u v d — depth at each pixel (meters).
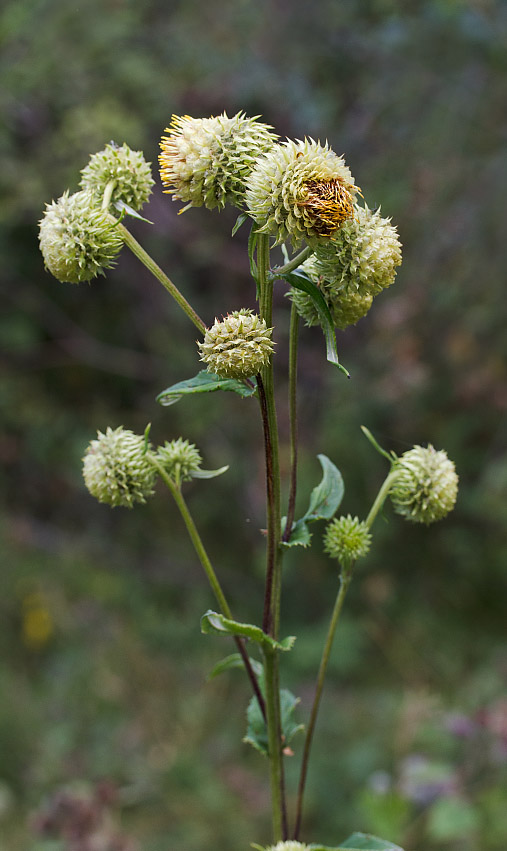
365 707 5.82
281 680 6.21
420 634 6.53
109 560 7.33
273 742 2.03
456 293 6.60
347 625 6.49
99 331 8.09
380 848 1.91
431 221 6.76
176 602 7.10
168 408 7.71
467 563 6.72
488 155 6.70
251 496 7.14
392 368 6.67
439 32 6.79
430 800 3.85
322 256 1.83
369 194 7.01
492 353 6.67
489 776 4.18
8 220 7.40
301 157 1.69
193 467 2.16
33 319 8.02
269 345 1.76
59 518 7.78
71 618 6.77
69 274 1.97
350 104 7.50
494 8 6.61
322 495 2.08
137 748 5.66
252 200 1.71
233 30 8.02
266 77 7.61
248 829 5.10
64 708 5.95
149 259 1.96
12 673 6.32
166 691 6.21
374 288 1.85
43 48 7.38
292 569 6.82
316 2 7.59
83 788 4.33
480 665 6.21
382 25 7.20
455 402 6.76
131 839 4.35
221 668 2.13
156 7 8.05
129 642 6.56
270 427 1.86
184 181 1.81
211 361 1.75
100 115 7.16
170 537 7.49
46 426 7.86
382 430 6.88
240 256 7.48
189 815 5.18
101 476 2.09
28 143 7.34
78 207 1.94
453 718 4.30
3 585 6.86
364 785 5.13
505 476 6.21
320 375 7.07
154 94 7.56
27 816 5.04
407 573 6.89
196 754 5.64
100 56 7.50
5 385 7.81
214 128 1.79
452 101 6.85
